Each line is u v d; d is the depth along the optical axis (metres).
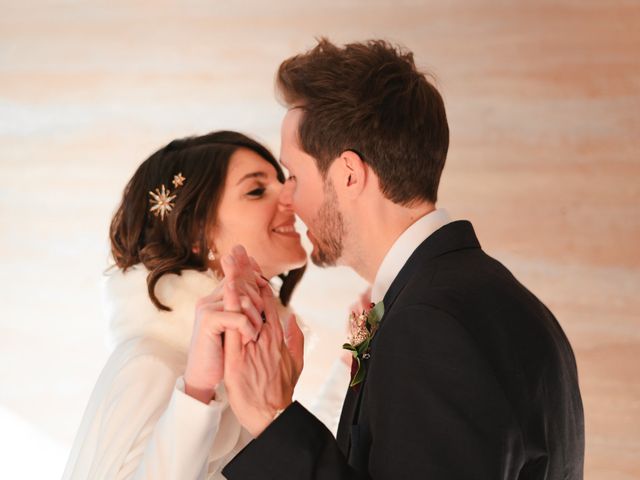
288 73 1.67
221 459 1.92
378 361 1.40
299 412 1.44
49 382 4.35
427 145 1.60
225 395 1.90
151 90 4.82
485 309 1.42
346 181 1.61
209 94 4.77
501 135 4.47
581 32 4.52
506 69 4.54
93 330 4.52
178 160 2.11
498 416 1.35
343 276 4.31
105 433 1.78
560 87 4.48
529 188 4.39
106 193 4.75
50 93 4.88
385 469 1.34
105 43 4.86
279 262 2.14
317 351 4.21
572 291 4.21
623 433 3.86
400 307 1.45
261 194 2.12
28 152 4.83
